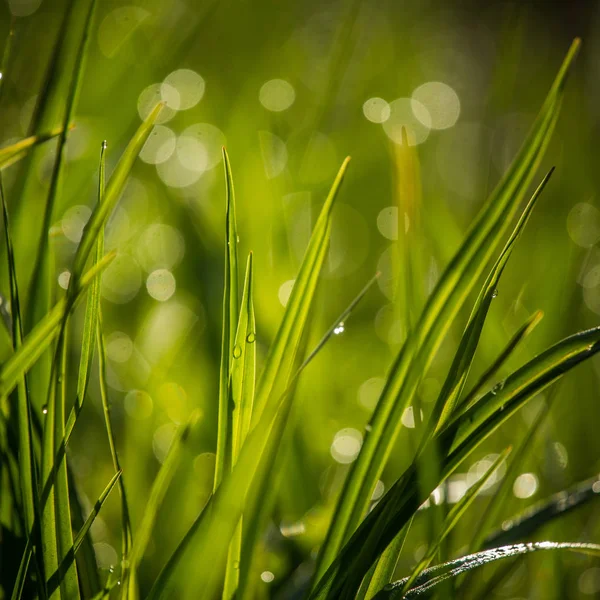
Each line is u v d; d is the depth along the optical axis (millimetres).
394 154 776
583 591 792
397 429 717
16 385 732
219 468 721
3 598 725
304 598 716
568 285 881
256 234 1022
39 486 714
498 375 857
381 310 1118
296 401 776
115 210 1115
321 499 817
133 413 850
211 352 862
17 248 796
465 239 722
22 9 1532
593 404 869
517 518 759
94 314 728
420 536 806
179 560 713
